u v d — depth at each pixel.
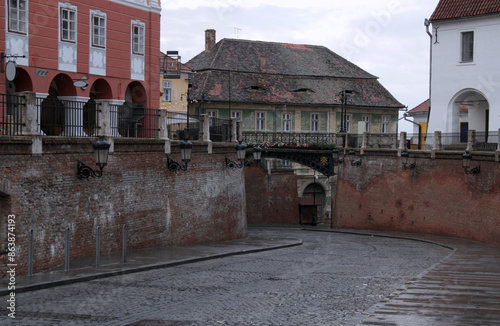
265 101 56.06
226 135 32.28
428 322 10.52
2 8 22.67
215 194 29.81
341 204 46.09
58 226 17.75
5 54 22.84
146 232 23.22
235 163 31.55
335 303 12.87
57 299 12.95
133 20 29.19
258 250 26.44
